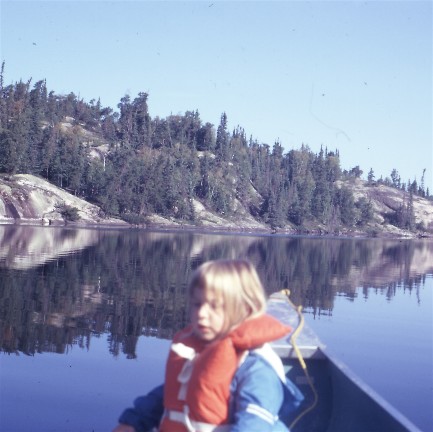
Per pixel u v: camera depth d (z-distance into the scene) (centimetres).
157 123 11044
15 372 711
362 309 1358
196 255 2714
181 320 1073
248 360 230
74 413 577
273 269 2292
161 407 264
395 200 13338
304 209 10888
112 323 1020
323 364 308
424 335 1056
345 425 281
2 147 6391
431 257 3956
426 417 607
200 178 9844
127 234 4584
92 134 10994
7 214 5759
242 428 214
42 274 1623
